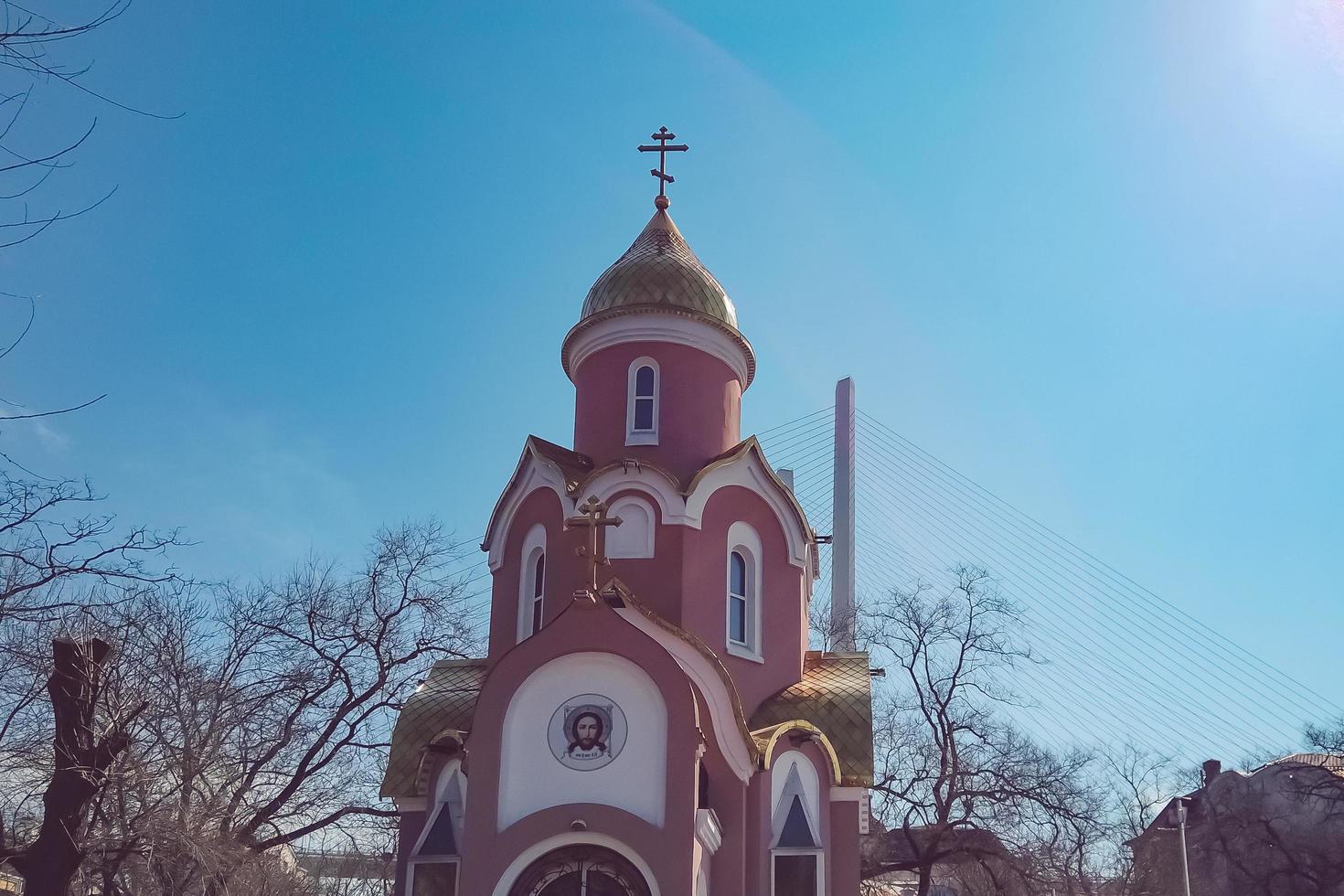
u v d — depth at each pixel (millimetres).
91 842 20375
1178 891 51594
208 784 26453
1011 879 38062
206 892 24516
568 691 19984
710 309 27359
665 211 29875
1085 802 38500
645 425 26375
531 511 25812
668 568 24000
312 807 30750
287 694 31328
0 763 22641
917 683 39875
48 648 22734
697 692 21328
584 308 28188
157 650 26250
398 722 24062
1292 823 51562
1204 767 59969
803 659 25828
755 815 21141
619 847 19156
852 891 21812
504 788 19453
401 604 34281
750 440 25797
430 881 21188
